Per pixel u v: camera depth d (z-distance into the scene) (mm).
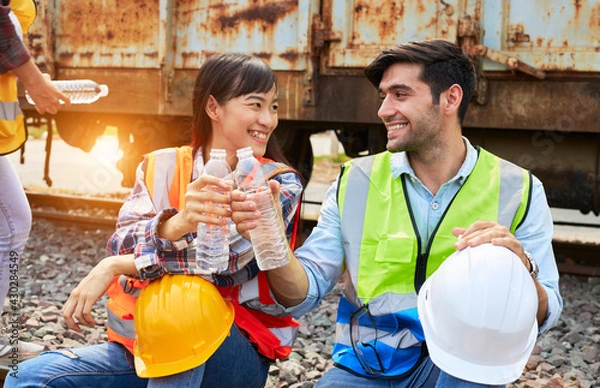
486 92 5277
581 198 5520
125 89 6699
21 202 2990
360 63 5574
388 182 2453
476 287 2051
